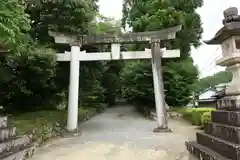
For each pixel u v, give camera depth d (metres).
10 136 5.40
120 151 6.18
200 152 4.04
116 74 23.72
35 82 8.70
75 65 9.62
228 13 4.06
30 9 9.84
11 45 5.10
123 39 9.91
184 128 9.89
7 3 4.60
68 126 9.08
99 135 8.80
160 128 9.21
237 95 3.78
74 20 9.73
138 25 14.38
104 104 21.53
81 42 9.91
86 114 14.23
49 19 9.68
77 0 9.23
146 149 6.30
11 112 9.59
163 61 13.82
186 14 14.17
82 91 13.38
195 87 13.41
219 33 4.14
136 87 14.12
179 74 13.05
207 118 8.80
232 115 3.57
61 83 10.67
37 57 7.97
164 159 5.36
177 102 14.01
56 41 9.73
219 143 3.61
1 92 8.80
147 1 15.70
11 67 8.23
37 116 9.13
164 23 13.39
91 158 5.61
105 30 14.27
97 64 11.92
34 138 6.72
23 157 5.23
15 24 4.85
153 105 15.24
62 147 6.83
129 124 12.03
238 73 4.01
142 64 13.43
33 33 10.41
